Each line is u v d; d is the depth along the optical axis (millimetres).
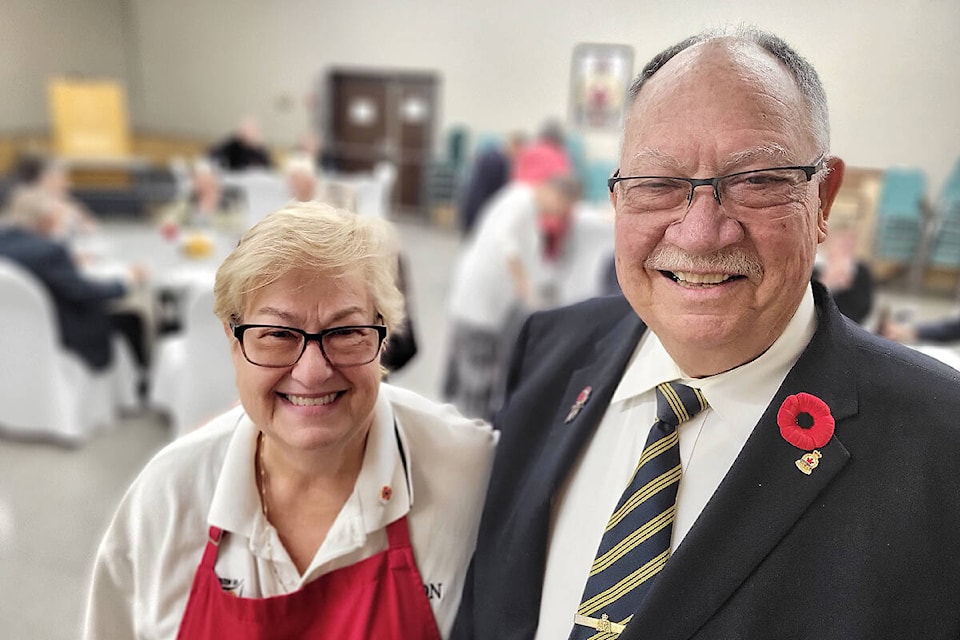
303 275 797
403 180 8766
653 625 755
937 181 5430
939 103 2920
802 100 743
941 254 5547
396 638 936
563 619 871
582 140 7262
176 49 8758
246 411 854
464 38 7844
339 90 8695
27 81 7527
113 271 3359
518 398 1073
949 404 748
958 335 2242
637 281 806
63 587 2266
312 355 805
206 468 929
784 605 724
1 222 3953
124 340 3520
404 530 961
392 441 958
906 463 722
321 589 919
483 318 3076
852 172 5496
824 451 751
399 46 8164
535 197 3125
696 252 728
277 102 8758
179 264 3541
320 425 829
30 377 3074
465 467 1048
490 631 923
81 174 7453
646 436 888
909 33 2578
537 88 7547
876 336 862
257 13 8500
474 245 3170
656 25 3982
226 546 912
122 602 974
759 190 718
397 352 1647
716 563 750
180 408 2889
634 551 812
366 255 840
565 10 7188
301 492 926
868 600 691
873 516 712
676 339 787
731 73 723
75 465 2986
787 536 740
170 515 921
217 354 2748
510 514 985
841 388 781
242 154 6406
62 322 3047
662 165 744
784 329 807
